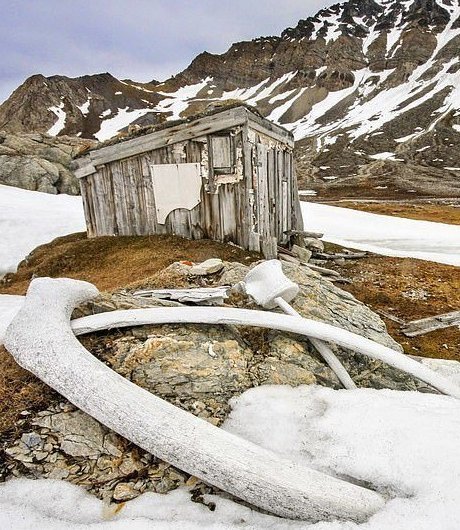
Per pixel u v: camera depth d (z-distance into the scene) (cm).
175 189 1026
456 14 15600
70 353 339
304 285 563
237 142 955
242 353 410
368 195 4466
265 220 1091
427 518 242
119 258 966
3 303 691
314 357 430
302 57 17025
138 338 404
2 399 343
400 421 319
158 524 252
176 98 16650
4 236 1417
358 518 255
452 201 3756
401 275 1070
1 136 2944
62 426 317
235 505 273
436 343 679
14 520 253
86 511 267
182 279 577
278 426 336
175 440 282
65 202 2067
